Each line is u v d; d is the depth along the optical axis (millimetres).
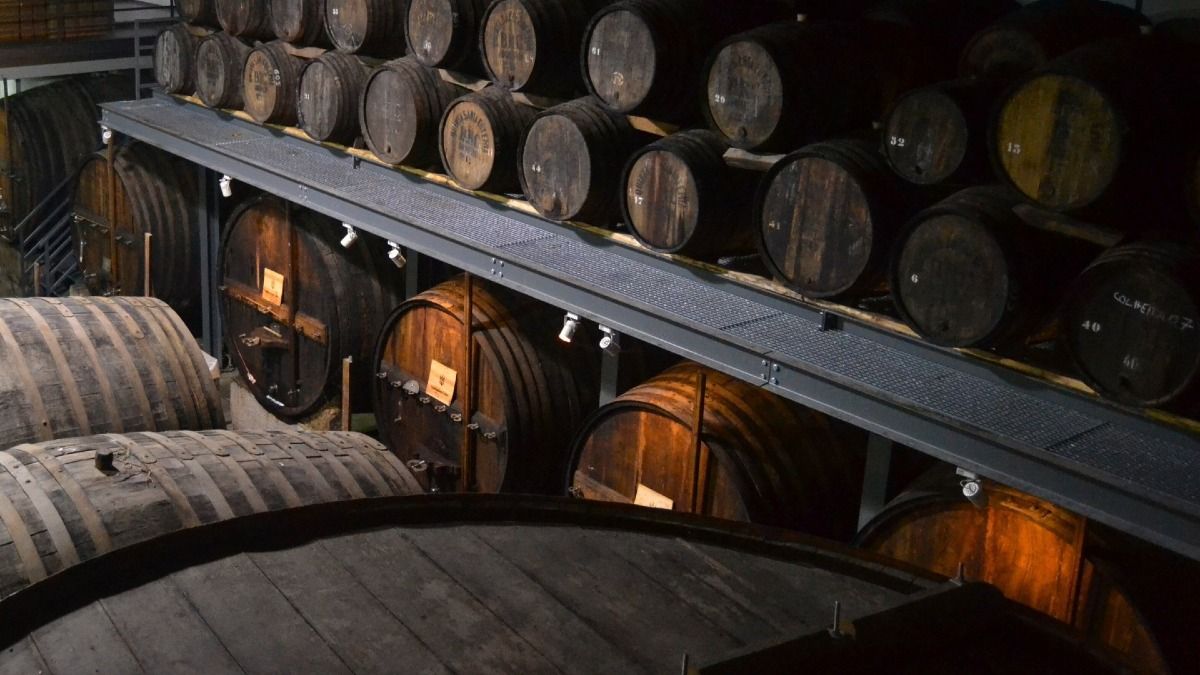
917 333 5605
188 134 10148
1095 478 4707
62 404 6883
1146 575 5242
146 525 5227
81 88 13562
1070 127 4875
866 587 3025
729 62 6176
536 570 2982
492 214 8070
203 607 2738
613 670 2600
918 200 5898
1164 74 4883
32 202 13102
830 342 6004
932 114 5441
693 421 6578
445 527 3158
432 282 9805
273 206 9883
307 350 9969
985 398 5359
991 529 5656
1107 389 4977
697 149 6520
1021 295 5184
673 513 3260
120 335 7398
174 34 10820
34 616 2672
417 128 8312
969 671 2559
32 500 5176
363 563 2955
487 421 8172
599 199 7141
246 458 5949
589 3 7551
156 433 6141
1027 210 5191
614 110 6824
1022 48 5629
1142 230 5012
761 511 6480
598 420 7234
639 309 6484
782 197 6113
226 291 10664
